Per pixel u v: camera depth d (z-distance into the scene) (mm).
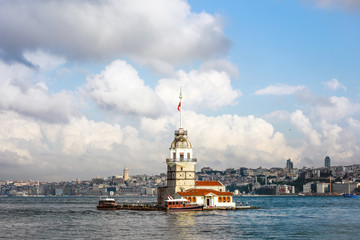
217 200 187500
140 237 103812
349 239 102500
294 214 178625
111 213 179875
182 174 182875
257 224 130000
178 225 125812
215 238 102562
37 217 168500
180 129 186375
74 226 128125
